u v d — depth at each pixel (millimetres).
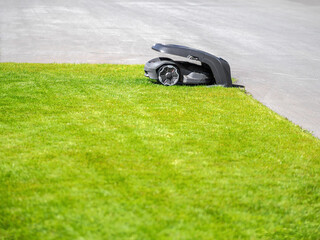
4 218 4422
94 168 5684
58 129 7223
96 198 4859
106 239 4113
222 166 6020
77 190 5039
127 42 18703
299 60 16688
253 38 21156
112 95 9812
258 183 5551
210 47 18469
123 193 5012
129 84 11133
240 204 4973
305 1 40031
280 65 15633
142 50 17188
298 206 5059
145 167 5801
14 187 5098
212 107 9281
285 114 9609
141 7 31672
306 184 5641
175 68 11172
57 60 14883
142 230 4277
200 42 19531
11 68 12797
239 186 5410
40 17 24969
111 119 7934
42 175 5426
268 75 13875
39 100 9062
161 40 19516
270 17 29219
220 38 20781
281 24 26188
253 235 4406
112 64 14305
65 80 11242
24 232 4207
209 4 35719
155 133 7242
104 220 4414
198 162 6094
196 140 7016
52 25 22438
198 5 34688
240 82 12680
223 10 32125
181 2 36281
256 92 11586
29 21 23422
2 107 8414
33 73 12180
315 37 22234
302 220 4797
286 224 4688
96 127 7410
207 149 6637
